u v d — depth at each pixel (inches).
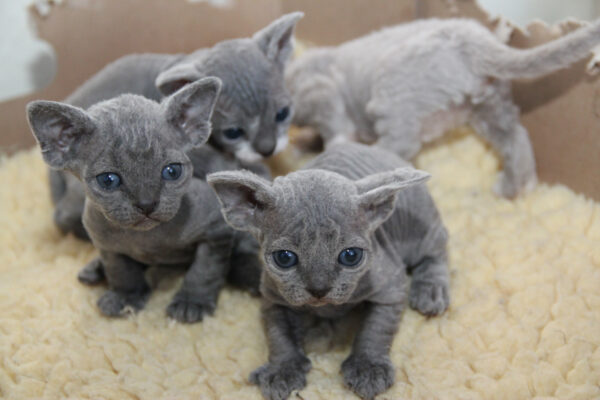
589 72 17.2
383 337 14.8
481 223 18.3
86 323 16.3
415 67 18.2
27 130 22.1
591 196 18.0
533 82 18.5
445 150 20.5
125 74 18.6
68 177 18.1
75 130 13.9
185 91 14.2
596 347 14.9
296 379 14.6
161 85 16.8
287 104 18.2
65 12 21.2
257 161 18.1
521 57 17.3
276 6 23.1
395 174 13.5
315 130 21.0
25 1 22.7
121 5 21.6
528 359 14.8
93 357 15.6
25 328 16.1
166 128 14.1
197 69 17.2
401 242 15.8
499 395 14.4
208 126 14.7
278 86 17.9
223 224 15.8
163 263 16.7
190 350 15.8
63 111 13.6
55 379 15.1
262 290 14.9
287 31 18.1
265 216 13.4
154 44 22.2
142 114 13.9
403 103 18.4
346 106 20.1
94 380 15.1
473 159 20.1
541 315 15.6
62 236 19.2
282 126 18.3
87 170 13.9
